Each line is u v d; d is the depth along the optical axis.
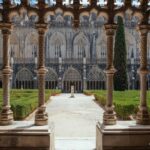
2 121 10.94
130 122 11.55
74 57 82.00
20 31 80.69
